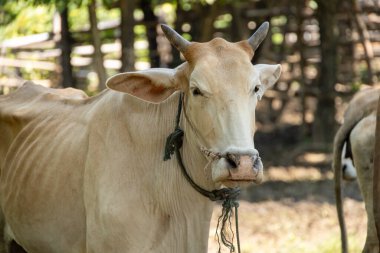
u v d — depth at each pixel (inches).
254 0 674.2
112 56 719.7
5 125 260.2
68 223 229.5
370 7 674.2
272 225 436.1
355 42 660.7
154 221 214.8
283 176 560.7
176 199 215.6
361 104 308.2
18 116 254.2
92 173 220.2
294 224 437.4
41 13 673.0
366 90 315.3
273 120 728.3
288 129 714.2
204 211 216.7
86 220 221.9
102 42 701.3
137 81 208.4
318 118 639.8
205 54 200.5
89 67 717.3
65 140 234.4
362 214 456.1
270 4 669.9
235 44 205.8
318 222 441.7
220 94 194.9
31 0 451.5
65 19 624.4
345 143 320.5
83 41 653.9
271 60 687.1
